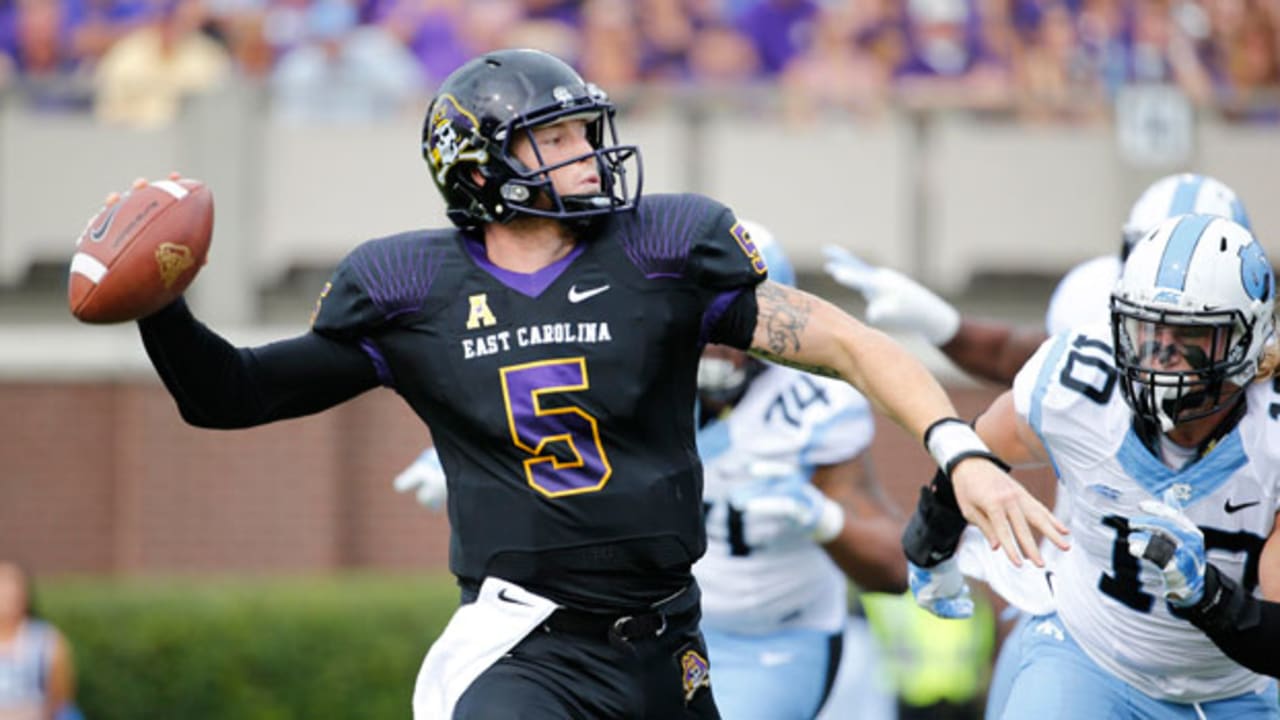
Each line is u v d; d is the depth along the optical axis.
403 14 38.34
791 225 35.91
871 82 38.88
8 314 35.56
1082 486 14.17
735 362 17.84
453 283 12.32
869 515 18.55
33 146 35.19
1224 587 12.88
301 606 31.80
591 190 12.25
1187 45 40.41
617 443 12.14
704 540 12.55
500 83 12.21
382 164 35.47
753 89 36.00
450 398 12.24
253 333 34.97
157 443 34.78
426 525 35.47
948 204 36.16
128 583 33.69
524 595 12.19
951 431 11.67
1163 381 13.09
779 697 18.59
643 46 38.59
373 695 31.70
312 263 35.38
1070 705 14.70
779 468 17.75
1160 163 36.38
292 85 35.53
